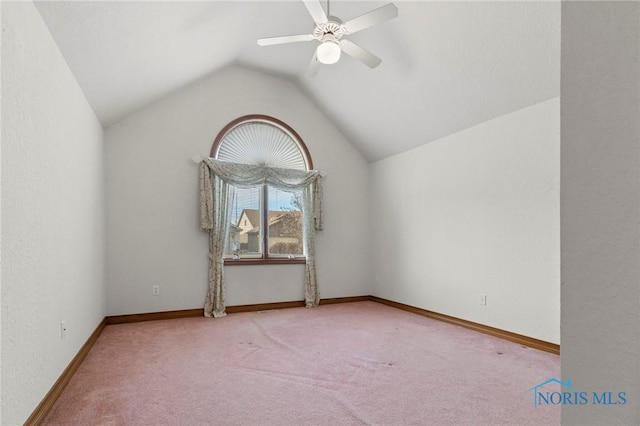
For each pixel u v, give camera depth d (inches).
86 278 113.0
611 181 17.7
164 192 161.8
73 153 99.2
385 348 115.3
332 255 197.6
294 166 193.6
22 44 64.2
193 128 169.0
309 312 171.9
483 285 136.3
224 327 142.7
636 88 16.8
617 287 17.4
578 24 19.6
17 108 61.7
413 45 126.6
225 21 126.3
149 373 94.0
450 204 153.5
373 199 205.9
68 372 89.1
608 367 17.7
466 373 93.8
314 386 85.9
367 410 74.0
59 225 85.0
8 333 56.9
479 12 104.7
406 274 178.4
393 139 180.1
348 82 163.9
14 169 60.1
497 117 132.3
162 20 102.8
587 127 18.9
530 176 120.3
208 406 75.8
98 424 68.6
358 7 123.9
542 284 115.4
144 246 156.6
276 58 170.4
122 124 155.8
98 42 93.6
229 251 175.8
